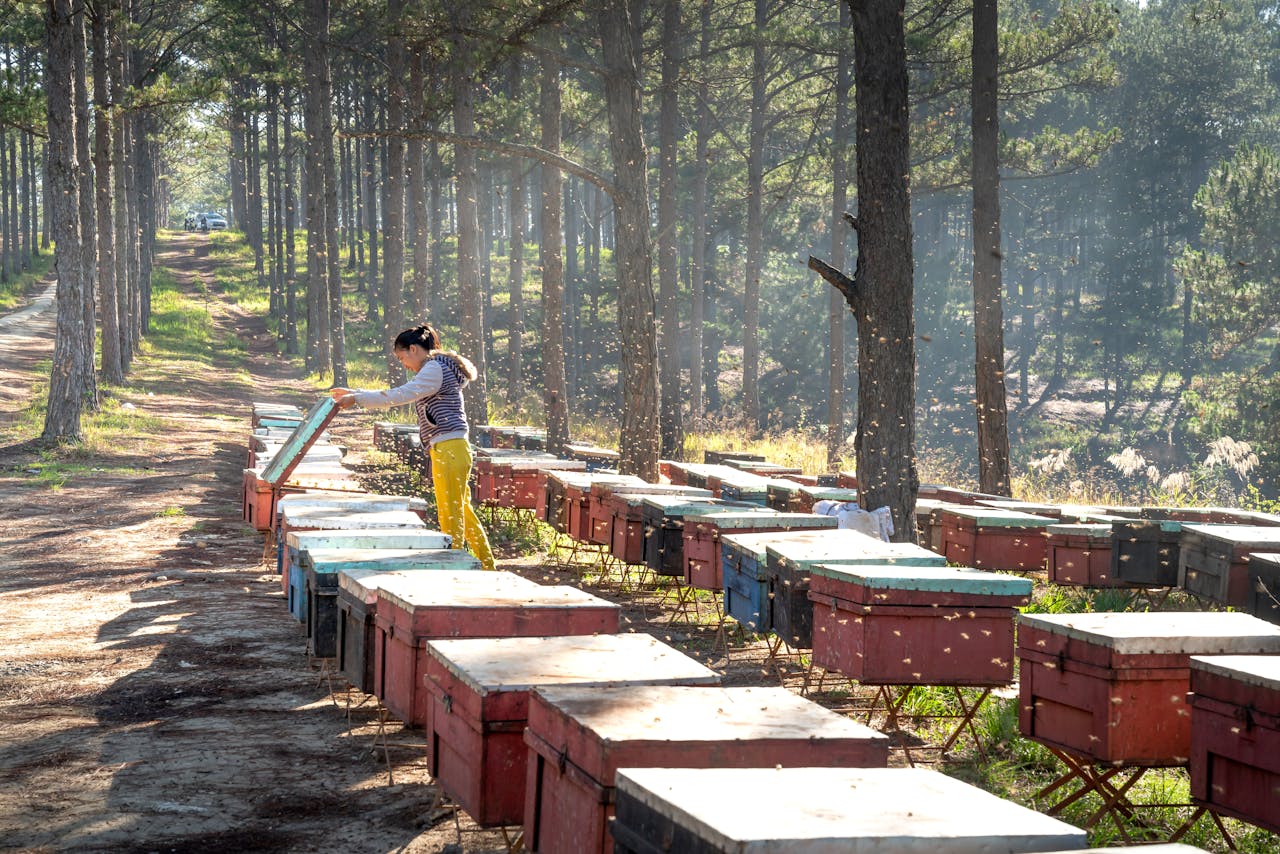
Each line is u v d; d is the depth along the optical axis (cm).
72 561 1402
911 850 268
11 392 3806
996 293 1930
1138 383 6831
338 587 703
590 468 1883
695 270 4356
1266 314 4253
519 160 4194
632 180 1786
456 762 468
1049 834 276
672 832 293
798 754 359
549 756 392
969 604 646
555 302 2494
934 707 816
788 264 6619
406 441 2161
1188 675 530
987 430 1917
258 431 1786
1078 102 6844
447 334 6769
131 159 5309
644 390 1794
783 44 3111
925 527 1341
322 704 793
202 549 1502
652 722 369
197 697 809
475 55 1983
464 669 451
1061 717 561
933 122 3603
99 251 3975
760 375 6806
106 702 795
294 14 4541
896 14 1143
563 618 552
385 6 2973
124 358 4606
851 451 3269
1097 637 533
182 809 578
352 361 5859
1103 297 7831
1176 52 6806
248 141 8269
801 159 3931
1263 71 7338
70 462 2405
